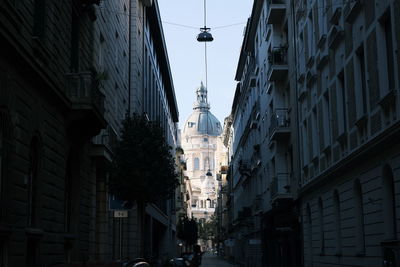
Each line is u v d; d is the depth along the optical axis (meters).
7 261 15.52
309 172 29.67
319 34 26.28
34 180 18.62
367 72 19.00
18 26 16.08
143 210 27.80
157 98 62.12
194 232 99.69
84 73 22.16
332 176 24.19
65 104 21.14
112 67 32.94
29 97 17.59
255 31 51.16
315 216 28.66
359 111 20.23
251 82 52.59
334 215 24.58
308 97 29.73
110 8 32.06
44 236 19.08
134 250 38.38
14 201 16.19
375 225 18.80
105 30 30.14
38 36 18.70
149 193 27.38
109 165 27.64
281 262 40.09
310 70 28.41
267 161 43.97
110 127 30.61
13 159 16.05
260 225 49.88
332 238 25.02
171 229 85.00
